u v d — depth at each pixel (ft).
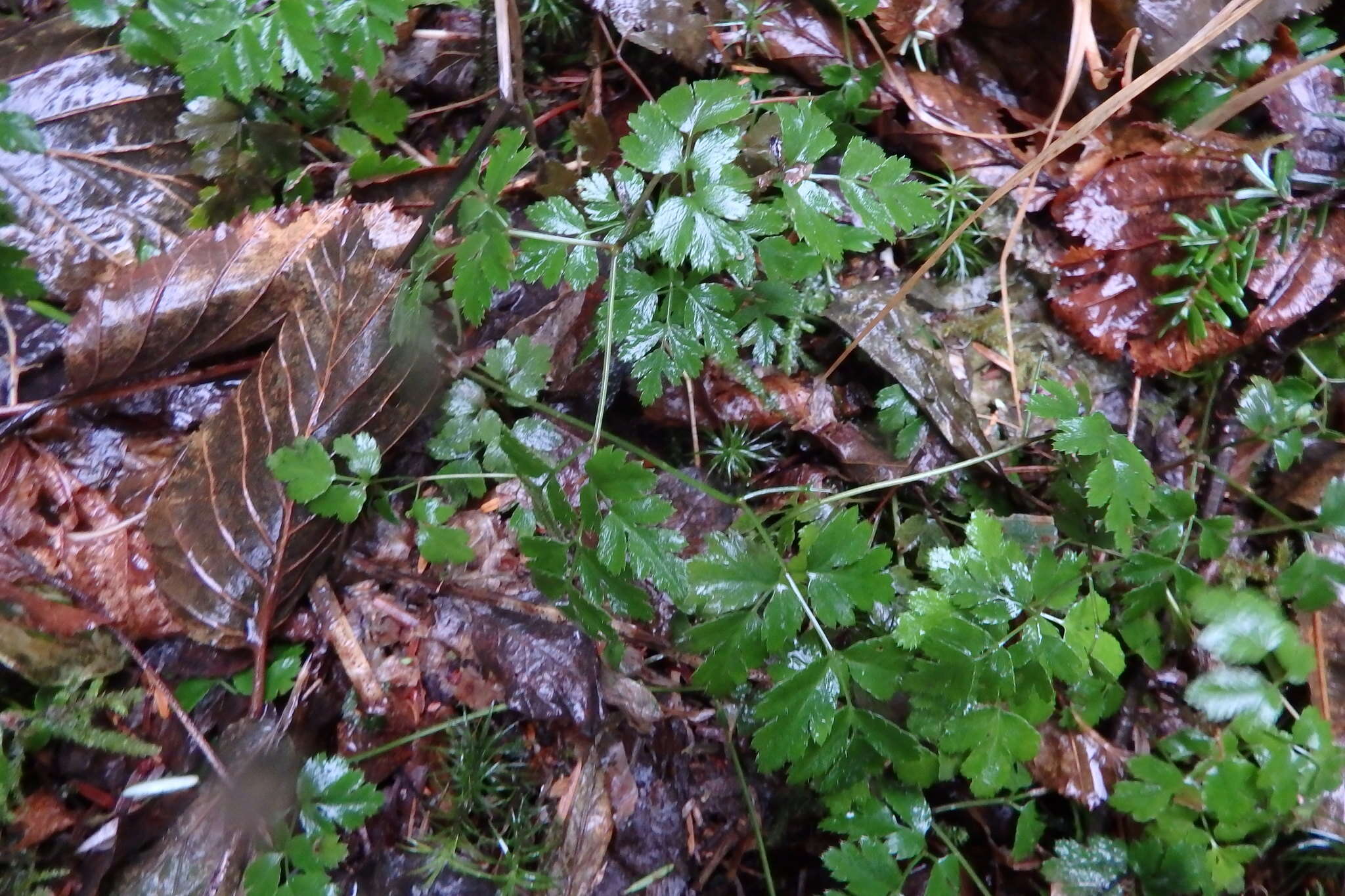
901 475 1.35
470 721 1.26
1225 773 1.25
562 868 1.25
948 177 1.40
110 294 1.23
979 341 1.39
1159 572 1.28
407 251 1.29
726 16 1.38
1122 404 1.40
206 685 1.24
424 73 1.37
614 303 1.24
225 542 1.23
